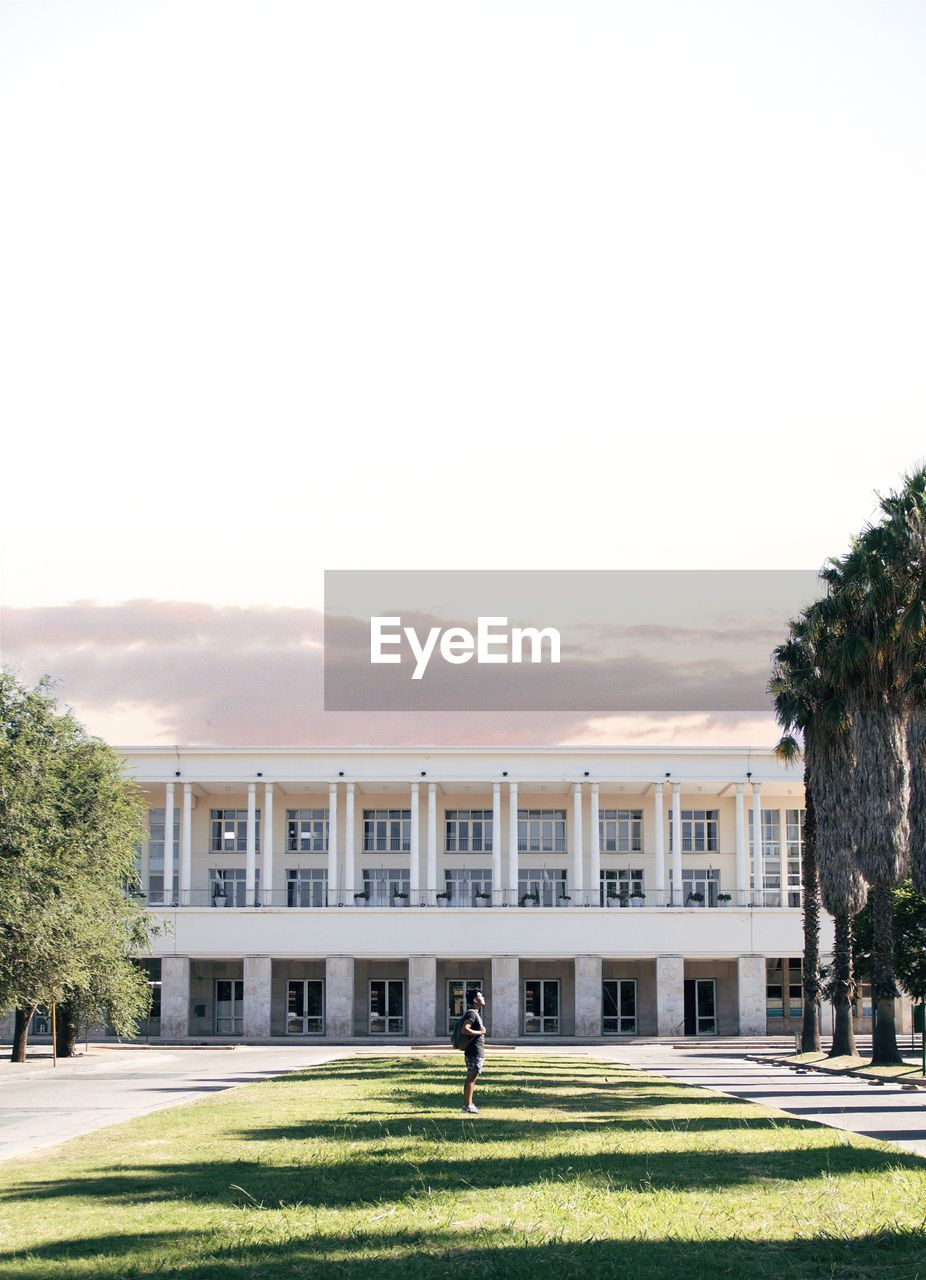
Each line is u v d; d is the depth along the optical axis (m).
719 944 71.06
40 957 39.62
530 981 74.56
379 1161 15.94
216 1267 10.01
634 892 75.06
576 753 74.06
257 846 76.88
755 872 73.75
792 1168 15.27
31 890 38.59
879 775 38.81
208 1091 30.11
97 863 47.31
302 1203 12.88
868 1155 16.44
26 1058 50.22
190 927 70.75
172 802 73.25
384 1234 11.34
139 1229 11.53
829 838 43.69
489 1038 69.81
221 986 74.00
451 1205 12.76
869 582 38.12
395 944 70.81
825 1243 10.99
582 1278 9.76
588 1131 19.61
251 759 73.44
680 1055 52.09
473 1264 10.17
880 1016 38.69
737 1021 74.19
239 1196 13.27
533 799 77.44
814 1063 41.31
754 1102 26.16
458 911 71.12
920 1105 25.72
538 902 73.12
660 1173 14.88
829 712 41.28
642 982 74.50
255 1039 69.25
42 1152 17.31
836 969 44.19
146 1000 53.47
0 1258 10.30
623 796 78.12
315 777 73.44
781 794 78.06
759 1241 11.12
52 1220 11.95
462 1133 19.16
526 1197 13.22
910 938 49.38
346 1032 70.00
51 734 43.12
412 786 73.94
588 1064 42.84
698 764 74.25
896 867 38.94
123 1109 24.94
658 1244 10.97
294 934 70.81
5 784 38.09
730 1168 15.27
